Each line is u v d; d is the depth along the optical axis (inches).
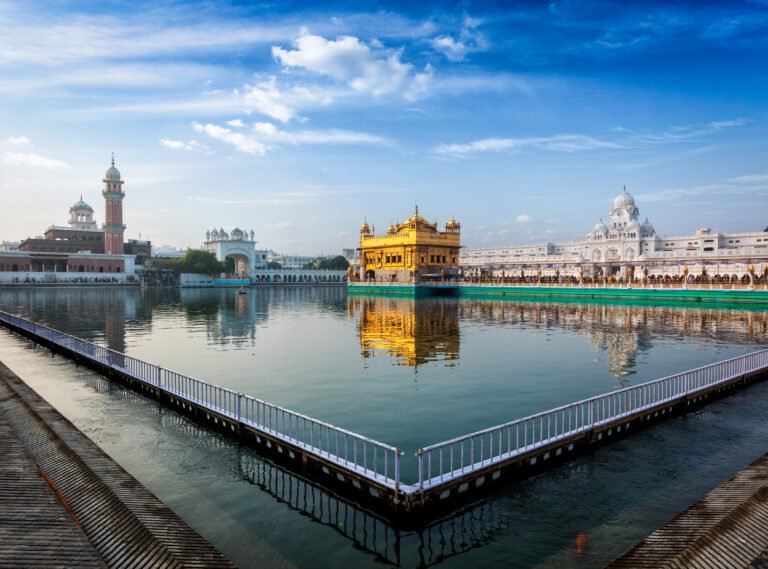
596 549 322.3
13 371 847.7
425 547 327.3
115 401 666.8
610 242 5024.6
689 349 1027.9
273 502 387.5
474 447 484.1
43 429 482.3
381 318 1733.5
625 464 455.2
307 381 750.5
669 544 301.1
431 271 3449.8
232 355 985.5
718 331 1304.1
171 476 434.3
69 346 987.9
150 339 1222.9
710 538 294.2
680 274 2682.1
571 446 476.1
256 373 810.2
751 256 3179.1
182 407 613.6
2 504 305.0
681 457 470.3
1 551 257.6
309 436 516.1
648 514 366.0
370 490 382.6
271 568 302.7
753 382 738.2
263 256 6540.4
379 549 324.5
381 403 631.2
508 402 636.1
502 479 420.2
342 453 467.2
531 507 378.3
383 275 3597.4
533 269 4010.8
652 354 971.3
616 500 387.9
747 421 572.4
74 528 289.3
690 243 4650.6
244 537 337.4
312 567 305.0
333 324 1553.9
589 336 1224.2
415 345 1098.1
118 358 820.6
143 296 3257.9
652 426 557.6
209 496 396.5
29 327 1247.5
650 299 2314.2
